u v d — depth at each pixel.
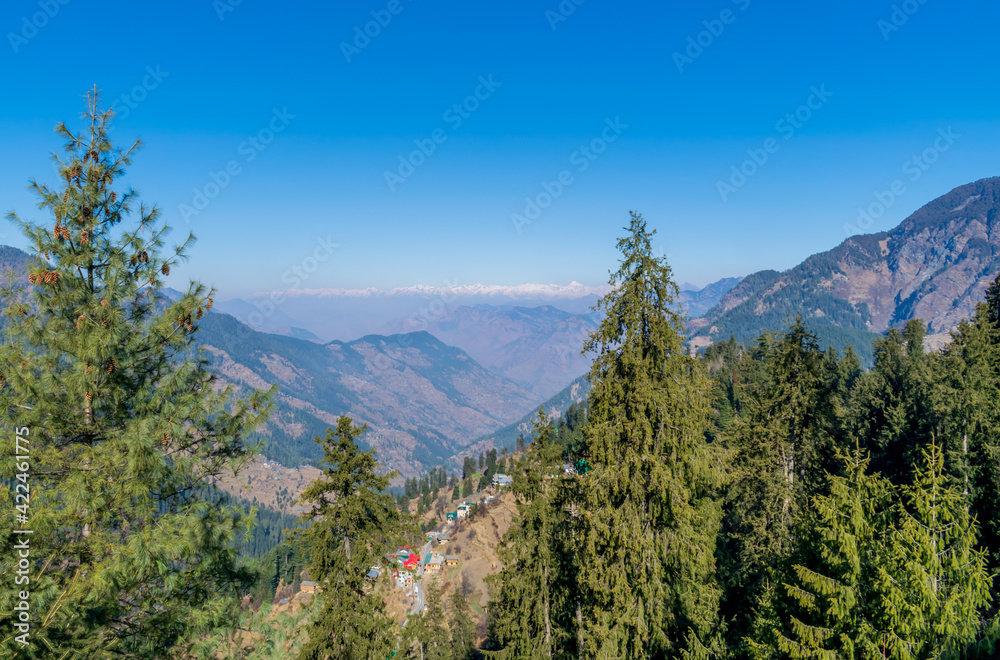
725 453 19.70
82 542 10.89
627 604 17.69
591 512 18.50
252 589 13.39
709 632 21.45
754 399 33.88
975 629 14.30
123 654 10.80
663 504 17.64
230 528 12.30
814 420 29.44
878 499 16.52
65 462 11.24
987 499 29.77
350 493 22.25
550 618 24.69
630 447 17.89
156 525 11.58
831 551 16.31
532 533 24.42
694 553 18.59
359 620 20.95
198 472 12.79
